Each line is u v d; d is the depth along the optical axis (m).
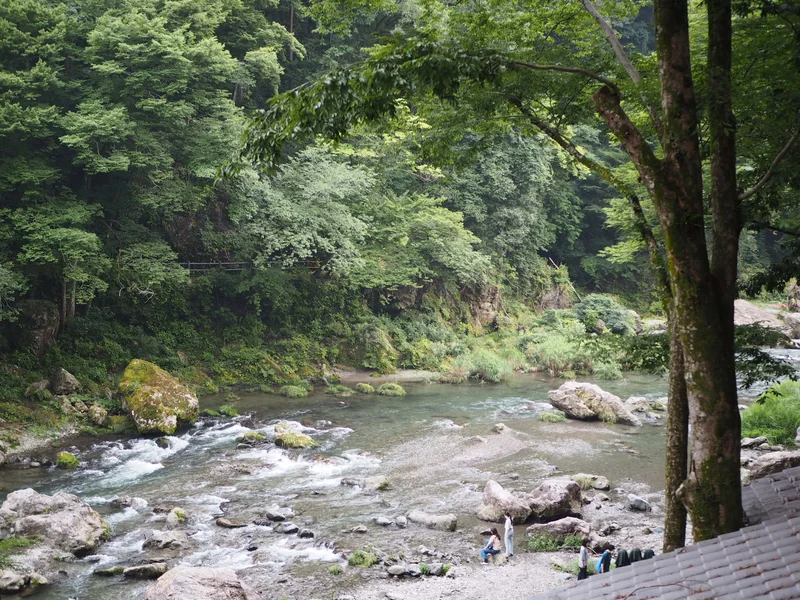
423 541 17.84
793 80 11.04
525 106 12.82
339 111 9.52
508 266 54.09
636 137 9.45
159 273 31.88
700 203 9.08
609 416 31.17
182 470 23.81
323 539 17.89
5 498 20.47
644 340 12.45
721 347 8.80
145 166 31.20
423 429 29.56
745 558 7.28
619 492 21.78
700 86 11.52
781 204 12.62
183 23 35.19
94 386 30.39
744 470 22.09
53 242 27.20
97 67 29.42
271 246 37.22
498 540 16.94
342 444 27.22
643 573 7.59
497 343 49.59
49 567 15.98
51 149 31.23
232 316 39.59
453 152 13.86
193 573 13.83
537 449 26.61
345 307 45.19
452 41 9.72
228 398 34.00
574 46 14.59
